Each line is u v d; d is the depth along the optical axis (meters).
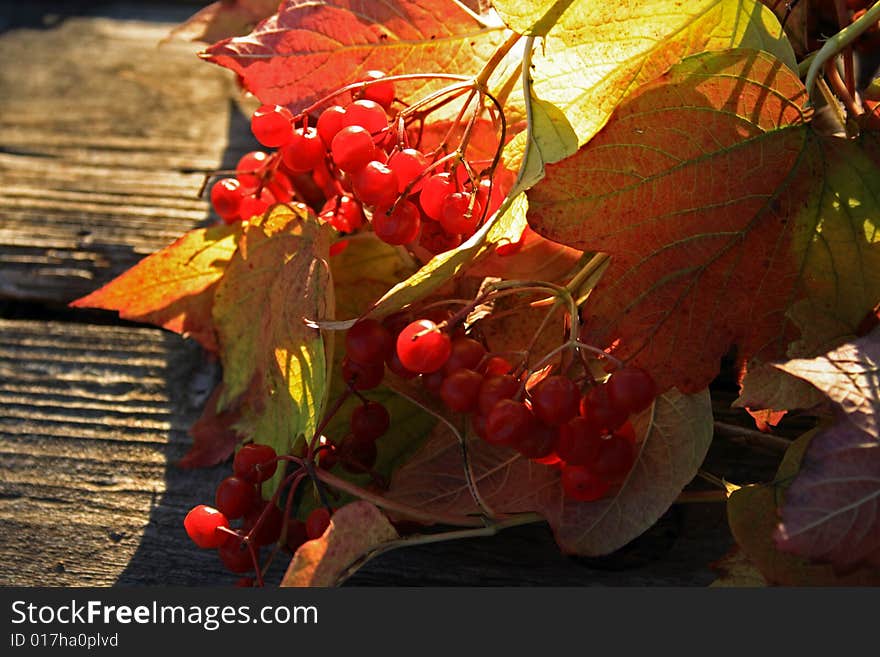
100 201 0.52
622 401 0.37
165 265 0.43
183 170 0.54
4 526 0.42
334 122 0.39
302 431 0.39
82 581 0.41
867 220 0.37
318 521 0.39
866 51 0.45
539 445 0.37
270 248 0.41
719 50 0.36
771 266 0.37
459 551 0.41
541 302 0.39
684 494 0.40
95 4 0.67
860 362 0.35
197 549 0.42
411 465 0.40
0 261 0.50
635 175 0.37
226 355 0.43
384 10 0.40
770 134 0.37
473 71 0.41
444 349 0.37
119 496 0.43
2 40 0.62
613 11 0.37
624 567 0.40
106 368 0.47
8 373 0.47
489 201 0.38
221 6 0.47
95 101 0.57
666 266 0.37
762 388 0.38
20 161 0.54
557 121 0.37
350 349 0.38
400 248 0.42
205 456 0.43
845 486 0.34
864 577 0.37
